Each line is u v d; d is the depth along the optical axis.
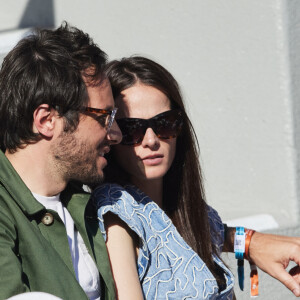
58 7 14.23
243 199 13.70
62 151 7.64
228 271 9.31
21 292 6.83
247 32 13.45
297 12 13.37
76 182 8.13
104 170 8.98
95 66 7.79
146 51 13.85
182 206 9.34
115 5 13.87
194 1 13.66
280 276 9.37
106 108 7.88
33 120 7.61
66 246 7.57
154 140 8.70
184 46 13.73
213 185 13.79
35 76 7.58
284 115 13.38
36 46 7.73
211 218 9.77
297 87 13.41
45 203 7.67
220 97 13.67
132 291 8.01
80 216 7.85
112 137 8.09
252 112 13.55
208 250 9.27
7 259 6.91
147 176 8.81
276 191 13.50
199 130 13.75
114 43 13.91
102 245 7.96
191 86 13.75
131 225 8.16
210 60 13.67
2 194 7.36
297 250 9.38
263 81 13.45
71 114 7.62
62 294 7.17
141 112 8.70
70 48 7.74
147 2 13.81
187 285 8.42
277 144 13.44
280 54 13.29
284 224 13.12
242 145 13.64
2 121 7.69
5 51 12.75
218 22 13.59
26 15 14.54
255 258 9.62
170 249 8.55
